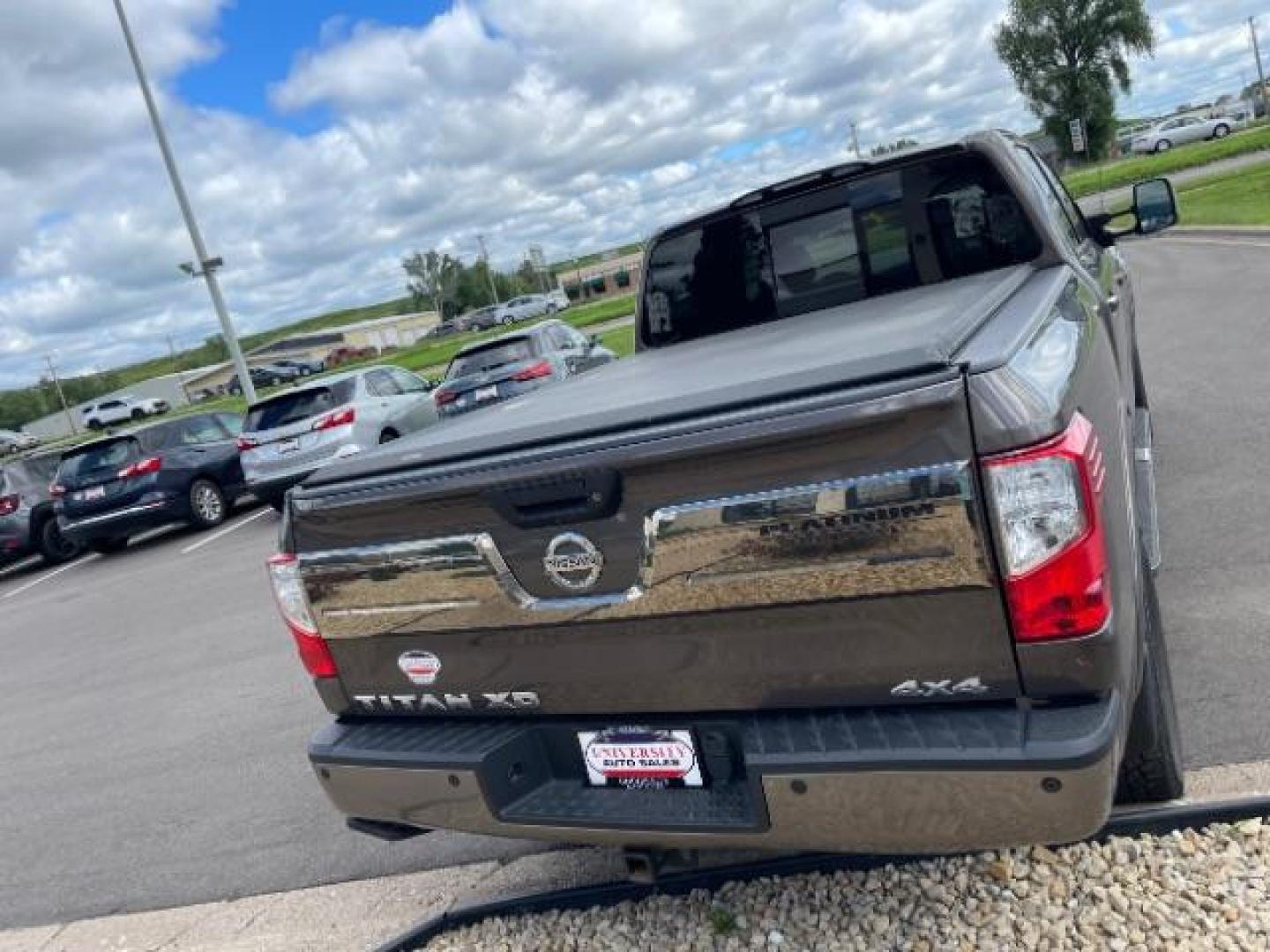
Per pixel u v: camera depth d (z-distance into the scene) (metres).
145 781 5.01
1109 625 1.87
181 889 3.80
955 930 2.50
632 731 2.31
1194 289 12.64
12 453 64.19
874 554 1.91
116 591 11.04
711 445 1.97
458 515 2.33
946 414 1.81
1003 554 1.82
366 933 3.17
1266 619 3.79
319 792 4.41
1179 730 2.90
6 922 3.86
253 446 12.35
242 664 6.76
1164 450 6.16
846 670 2.02
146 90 18.28
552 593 2.26
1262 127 54.50
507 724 2.51
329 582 2.60
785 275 4.21
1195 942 2.30
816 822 2.05
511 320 68.81
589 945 2.79
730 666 2.13
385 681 2.63
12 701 7.35
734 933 2.67
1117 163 56.12
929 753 1.90
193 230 18.84
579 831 2.34
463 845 3.61
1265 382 7.30
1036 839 1.89
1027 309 2.34
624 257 94.44
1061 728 1.86
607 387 2.91
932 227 3.86
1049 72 66.94
